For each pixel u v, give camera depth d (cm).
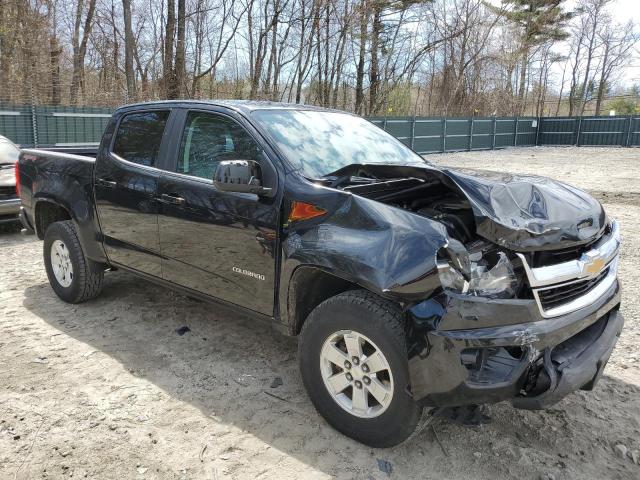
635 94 5797
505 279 279
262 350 441
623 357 434
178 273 417
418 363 276
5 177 779
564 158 2584
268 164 358
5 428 327
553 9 4775
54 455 305
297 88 2936
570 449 319
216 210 376
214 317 505
